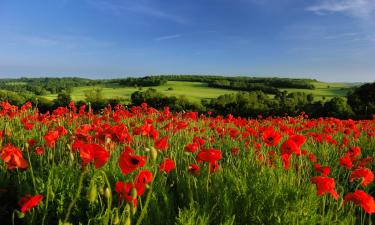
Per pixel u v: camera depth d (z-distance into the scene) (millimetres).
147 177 3229
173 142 8688
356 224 4738
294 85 140375
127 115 12719
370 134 10633
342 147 9117
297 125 14820
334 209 4895
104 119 11789
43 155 6699
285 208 4078
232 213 4195
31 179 5270
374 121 16625
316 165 5238
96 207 4277
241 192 4520
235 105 50938
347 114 38688
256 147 7121
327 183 3627
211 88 134500
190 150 5562
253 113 46000
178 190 5348
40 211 4090
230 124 13727
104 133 4660
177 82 152250
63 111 11297
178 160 6738
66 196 4395
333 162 7742
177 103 51844
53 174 5008
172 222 4059
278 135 4918
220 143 9211
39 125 9719
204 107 50938
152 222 4074
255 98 51125
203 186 4879
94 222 3848
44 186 4375
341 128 11492
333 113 39062
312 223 3969
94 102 45625
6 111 10828
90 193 2852
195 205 4340
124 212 3174
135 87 136500
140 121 12703
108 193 2982
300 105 45094
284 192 4457
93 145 2877
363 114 40562
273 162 5980
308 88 137125
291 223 3936
